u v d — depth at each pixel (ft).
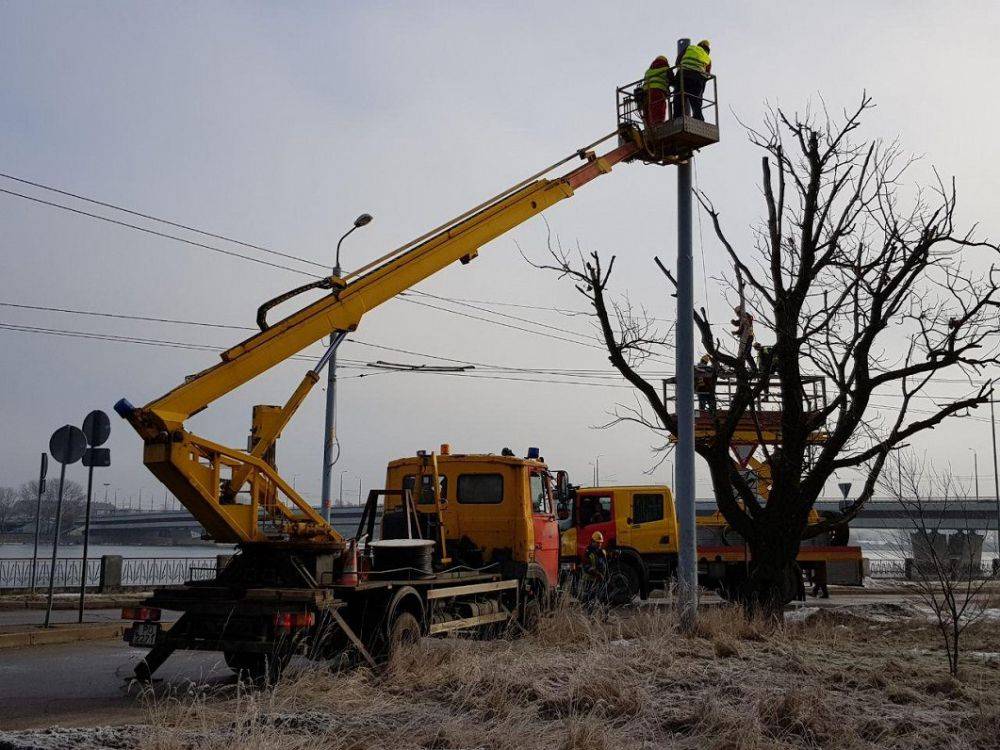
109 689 32.22
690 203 45.55
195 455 32.30
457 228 43.14
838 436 47.57
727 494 49.39
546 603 47.57
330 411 74.08
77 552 279.49
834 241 47.57
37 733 21.48
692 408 43.29
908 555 38.93
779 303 48.32
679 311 44.14
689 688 26.86
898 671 30.04
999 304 44.24
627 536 72.54
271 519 34.24
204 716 23.71
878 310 45.98
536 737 21.52
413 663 32.40
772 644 37.45
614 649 32.86
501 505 47.21
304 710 25.29
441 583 39.37
